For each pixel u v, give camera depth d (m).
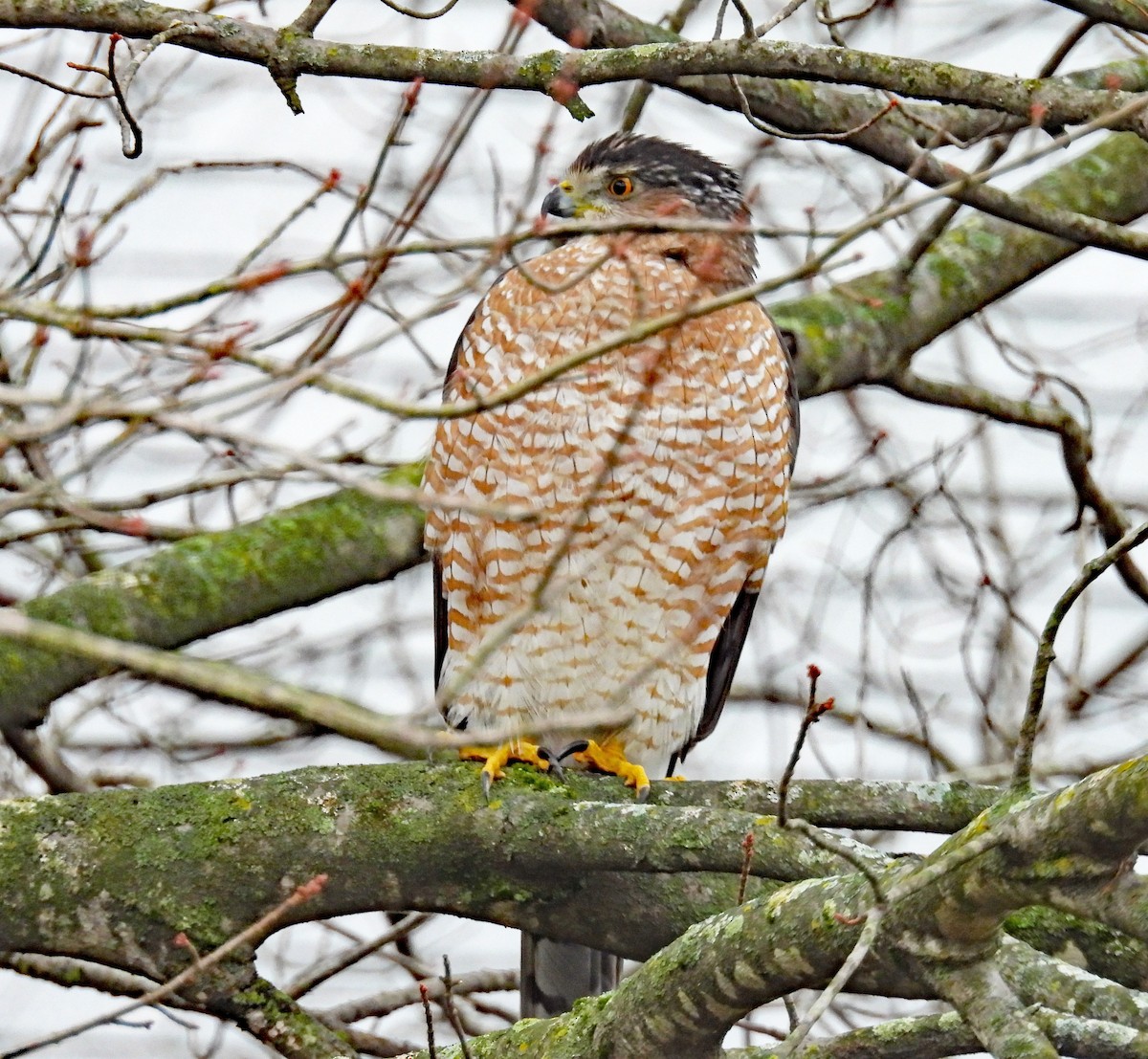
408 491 5.78
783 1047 5.83
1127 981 7.80
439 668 11.27
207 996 8.38
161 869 8.31
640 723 10.62
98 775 12.18
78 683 9.82
